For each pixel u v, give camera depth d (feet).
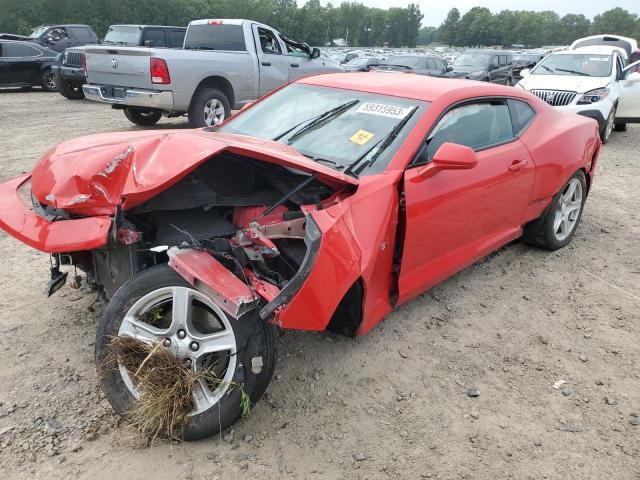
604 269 16.87
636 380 11.49
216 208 10.71
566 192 17.52
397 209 10.91
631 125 49.26
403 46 572.51
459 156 10.75
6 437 8.87
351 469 8.73
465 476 8.78
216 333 8.66
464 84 13.92
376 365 11.38
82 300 13.06
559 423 10.09
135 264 9.33
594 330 13.35
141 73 31.01
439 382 11.02
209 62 32.71
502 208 14.34
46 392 9.93
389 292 11.44
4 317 12.27
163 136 9.89
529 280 15.79
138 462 8.55
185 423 8.69
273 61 36.78
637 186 27.14
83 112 44.39
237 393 8.66
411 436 9.53
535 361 11.96
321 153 11.87
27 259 15.48
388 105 12.68
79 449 8.73
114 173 9.20
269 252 9.44
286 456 8.87
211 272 8.38
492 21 542.57
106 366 8.77
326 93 13.92
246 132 13.52
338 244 9.22
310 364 11.21
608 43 62.28
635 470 9.09
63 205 9.05
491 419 10.09
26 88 62.90
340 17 531.09
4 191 10.38
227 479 8.34
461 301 14.33
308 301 8.63
